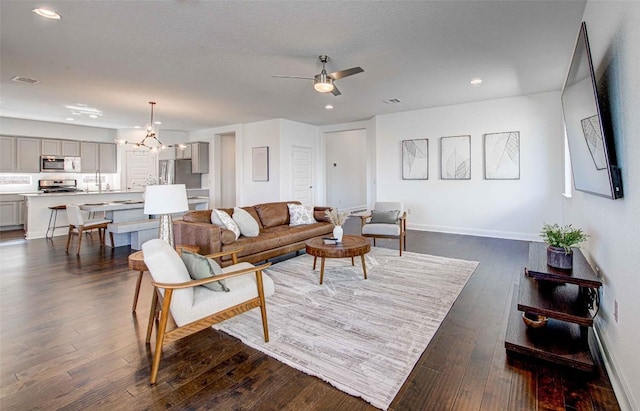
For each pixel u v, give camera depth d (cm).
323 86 356
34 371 196
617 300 188
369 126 779
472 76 453
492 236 610
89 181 881
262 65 405
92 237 634
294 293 321
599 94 221
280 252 427
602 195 205
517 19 292
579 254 278
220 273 236
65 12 277
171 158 940
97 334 242
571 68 249
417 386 182
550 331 225
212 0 260
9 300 308
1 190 755
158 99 572
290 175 804
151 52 363
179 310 197
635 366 155
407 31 316
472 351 217
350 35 323
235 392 178
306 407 166
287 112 695
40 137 784
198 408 166
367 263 430
